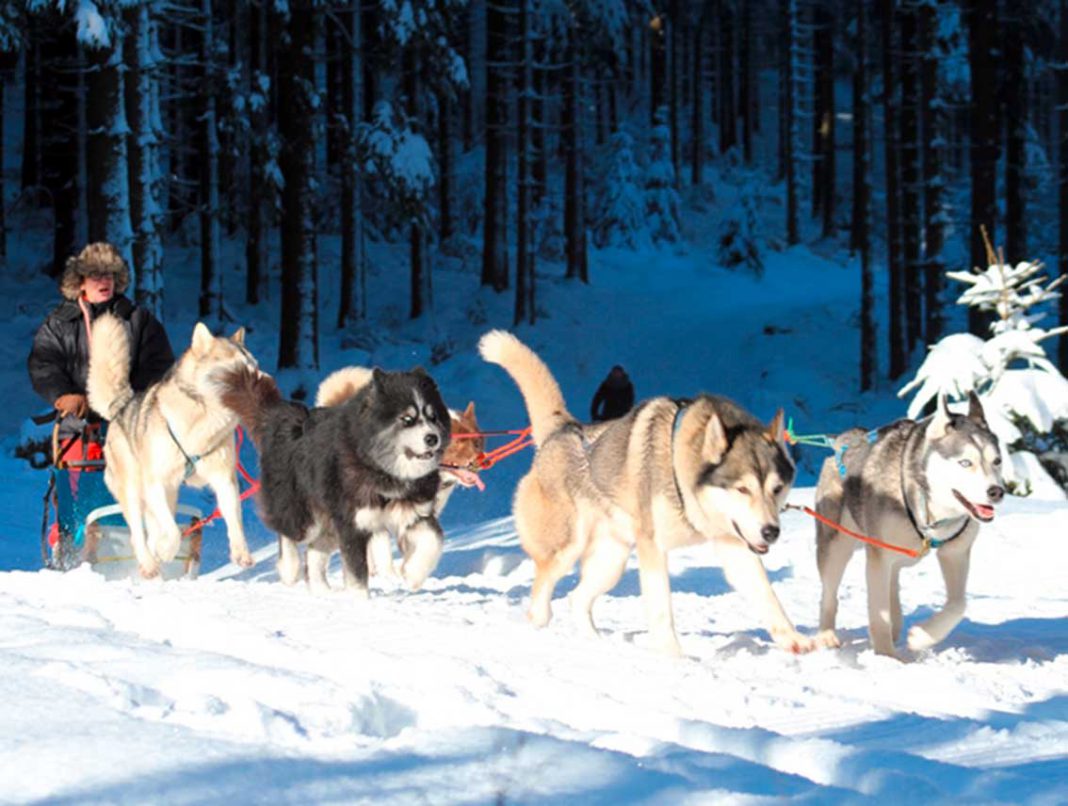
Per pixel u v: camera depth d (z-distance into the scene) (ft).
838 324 106.63
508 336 20.13
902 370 92.07
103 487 25.45
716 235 152.46
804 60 211.00
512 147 134.92
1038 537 30.63
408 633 15.89
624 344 105.09
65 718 9.78
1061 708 13.51
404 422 21.36
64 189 95.30
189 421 23.39
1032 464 38.78
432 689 11.68
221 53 96.48
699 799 8.04
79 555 25.23
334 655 13.56
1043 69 154.20
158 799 7.86
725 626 20.99
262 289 99.81
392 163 88.38
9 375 76.07
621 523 18.13
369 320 101.55
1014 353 39.63
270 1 81.66
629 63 199.11
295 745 9.24
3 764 8.55
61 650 13.08
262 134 88.33
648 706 12.40
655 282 128.16
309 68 78.28
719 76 211.82
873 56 147.64
